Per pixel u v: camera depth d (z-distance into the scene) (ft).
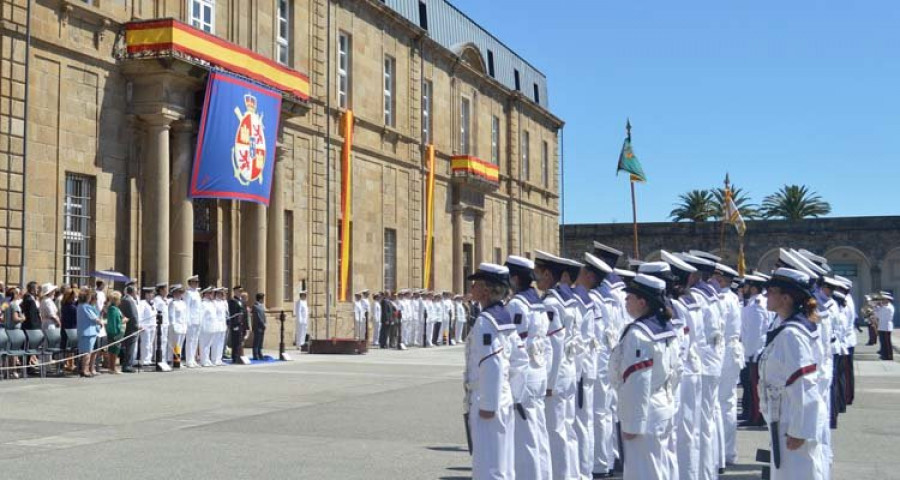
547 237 194.29
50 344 67.26
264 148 92.84
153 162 81.41
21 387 59.31
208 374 72.64
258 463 35.78
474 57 159.43
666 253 35.73
